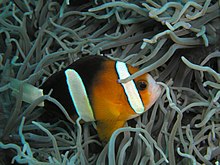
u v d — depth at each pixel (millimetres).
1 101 278
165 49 293
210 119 278
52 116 297
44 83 268
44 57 299
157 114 293
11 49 312
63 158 251
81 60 262
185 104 291
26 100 268
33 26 342
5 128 265
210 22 287
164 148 272
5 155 263
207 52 287
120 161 244
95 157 275
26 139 271
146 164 259
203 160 257
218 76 265
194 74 299
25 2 330
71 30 321
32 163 229
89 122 282
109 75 256
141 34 309
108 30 330
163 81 296
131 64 292
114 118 260
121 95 255
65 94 259
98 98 255
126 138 264
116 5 294
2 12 333
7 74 291
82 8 347
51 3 335
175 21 272
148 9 274
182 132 280
